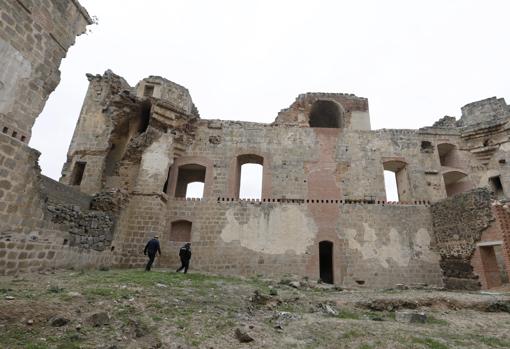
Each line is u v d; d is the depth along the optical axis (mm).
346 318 7172
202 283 9352
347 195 17594
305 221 16656
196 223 16266
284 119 21078
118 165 17609
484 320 7500
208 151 18359
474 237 14219
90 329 4617
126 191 14969
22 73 8305
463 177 19297
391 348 4977
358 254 15984
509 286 12680
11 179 8070
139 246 14508
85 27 10438
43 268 9109
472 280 13961
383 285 15375
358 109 21688
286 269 15547
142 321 5211
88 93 19906
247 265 15539
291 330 5750
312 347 4926
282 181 17812
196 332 5086
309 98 21891
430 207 17188
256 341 4980
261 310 7312
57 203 10117
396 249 16141
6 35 7863
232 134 18922
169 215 16375
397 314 7555
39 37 8773
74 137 18969
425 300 8859
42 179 9859
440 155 21344
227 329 5414
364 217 16844
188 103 20766
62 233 10039
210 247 15789
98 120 18953
